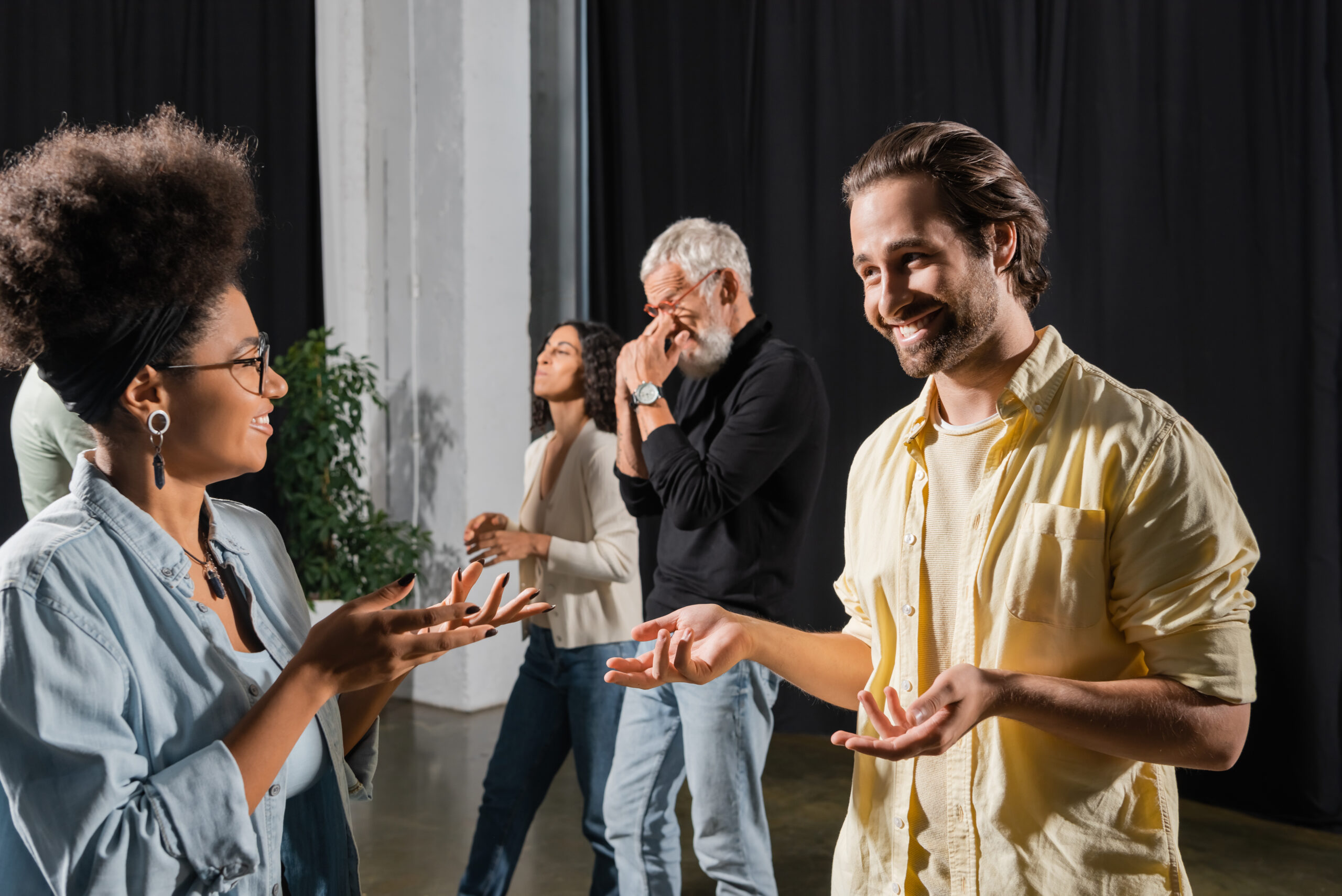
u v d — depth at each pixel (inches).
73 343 36.4
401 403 188.2
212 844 35.0
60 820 33.5
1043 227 44.4
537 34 196.1
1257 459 130.8
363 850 121.2
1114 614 42.3
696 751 76.4
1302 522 127.3
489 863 92.0
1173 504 40.6
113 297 35.7
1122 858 41.6
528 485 108.5
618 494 95.7
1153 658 40.9
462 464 179.9
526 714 93.8
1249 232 130.8
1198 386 134.9
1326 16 124.3
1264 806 130.7
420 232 184.1
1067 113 144.3
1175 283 136.4
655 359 84.4
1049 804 42.4
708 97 173.0
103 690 34.9
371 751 49.8
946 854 44.9
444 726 171.5
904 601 47.2
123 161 36.4
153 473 39.7
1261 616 130.7
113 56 177.0
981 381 45.8
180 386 38.5
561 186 196.9
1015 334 44.7
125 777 34.7
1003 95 147.9
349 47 188.4
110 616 36.6
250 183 40.3
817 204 163.9
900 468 49.6
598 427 103.0
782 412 77.4
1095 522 41.6
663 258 83.3
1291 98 127.3
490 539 90.5
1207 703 39.4
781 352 80.5
